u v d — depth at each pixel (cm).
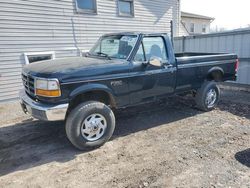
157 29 1175
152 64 435
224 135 446
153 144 414
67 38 848
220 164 344
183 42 1063
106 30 961
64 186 303
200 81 566
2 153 393
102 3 928
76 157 376
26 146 418
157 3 1150
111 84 405
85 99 414
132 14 1048
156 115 570
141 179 313
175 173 324
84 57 486
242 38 824
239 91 823
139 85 445
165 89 494
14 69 737
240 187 291
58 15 811
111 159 367
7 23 701
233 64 630
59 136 458
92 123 392
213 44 932
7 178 322
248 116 553
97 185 303
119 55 452
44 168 346
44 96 359
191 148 396
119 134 461
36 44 774
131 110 607
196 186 295
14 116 589
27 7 735
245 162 349
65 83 359
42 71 367
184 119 539
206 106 582
